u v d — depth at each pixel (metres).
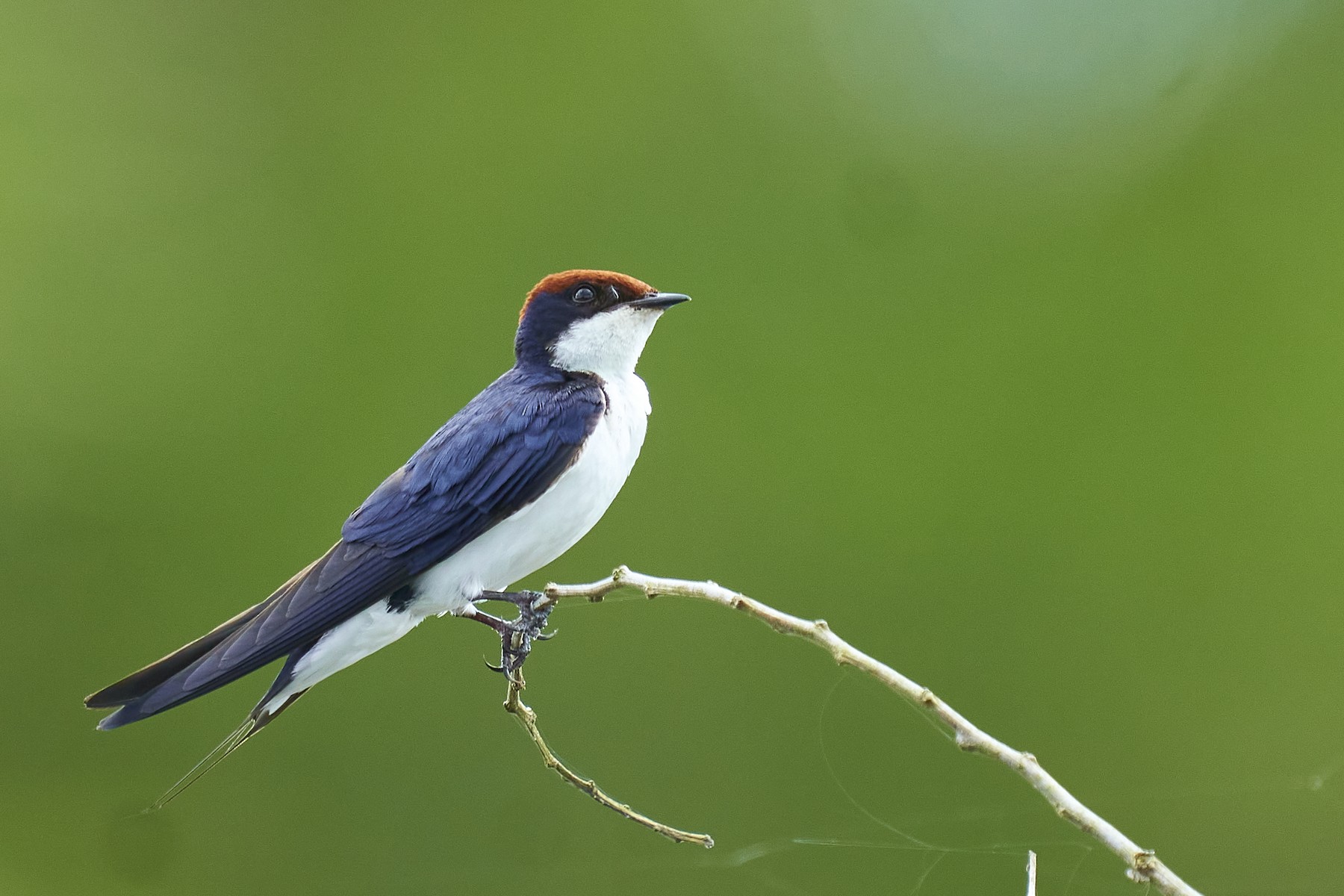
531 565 7.58
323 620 7.06
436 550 7.24
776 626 5.82
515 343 8.43
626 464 7.77
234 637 6.95
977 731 5.31
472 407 7.87
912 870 10.12
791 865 10.45
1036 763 5.20
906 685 5.46
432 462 7.45
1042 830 10.01
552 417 7.46
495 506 7.30
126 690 6.95
